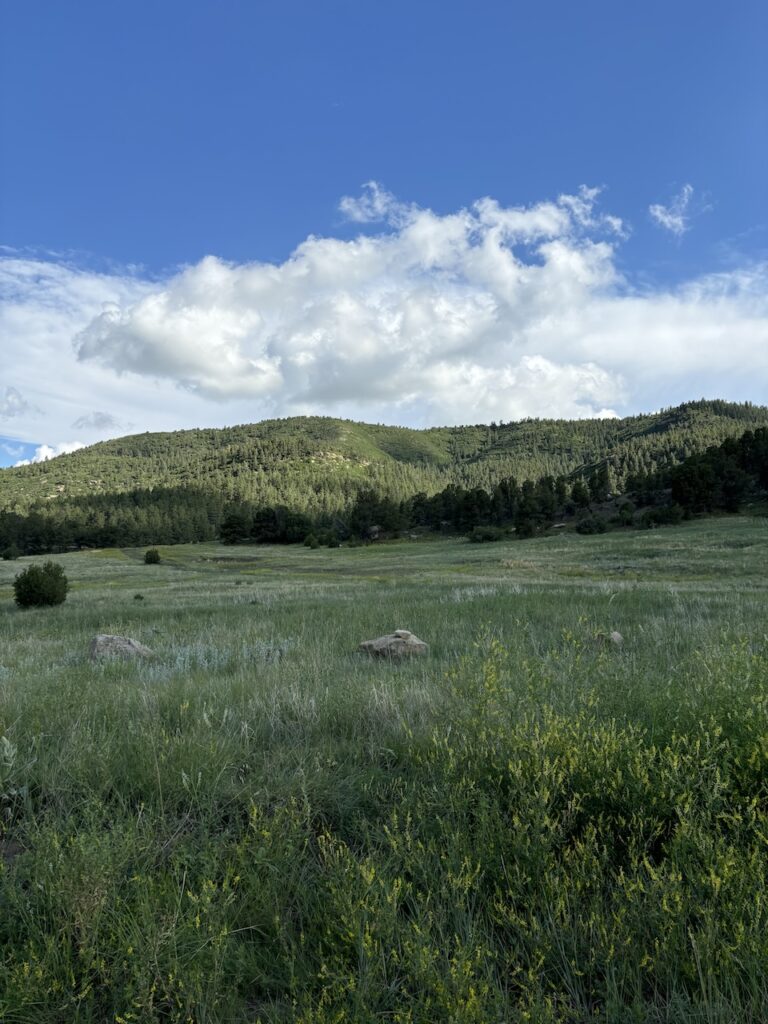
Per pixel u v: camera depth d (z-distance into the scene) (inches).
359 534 4446.4
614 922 75.7
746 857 84.8
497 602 587.5
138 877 84.7
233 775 128.4
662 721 131.1
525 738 115.9
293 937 80.0
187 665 298.7
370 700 177.3
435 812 106.2
